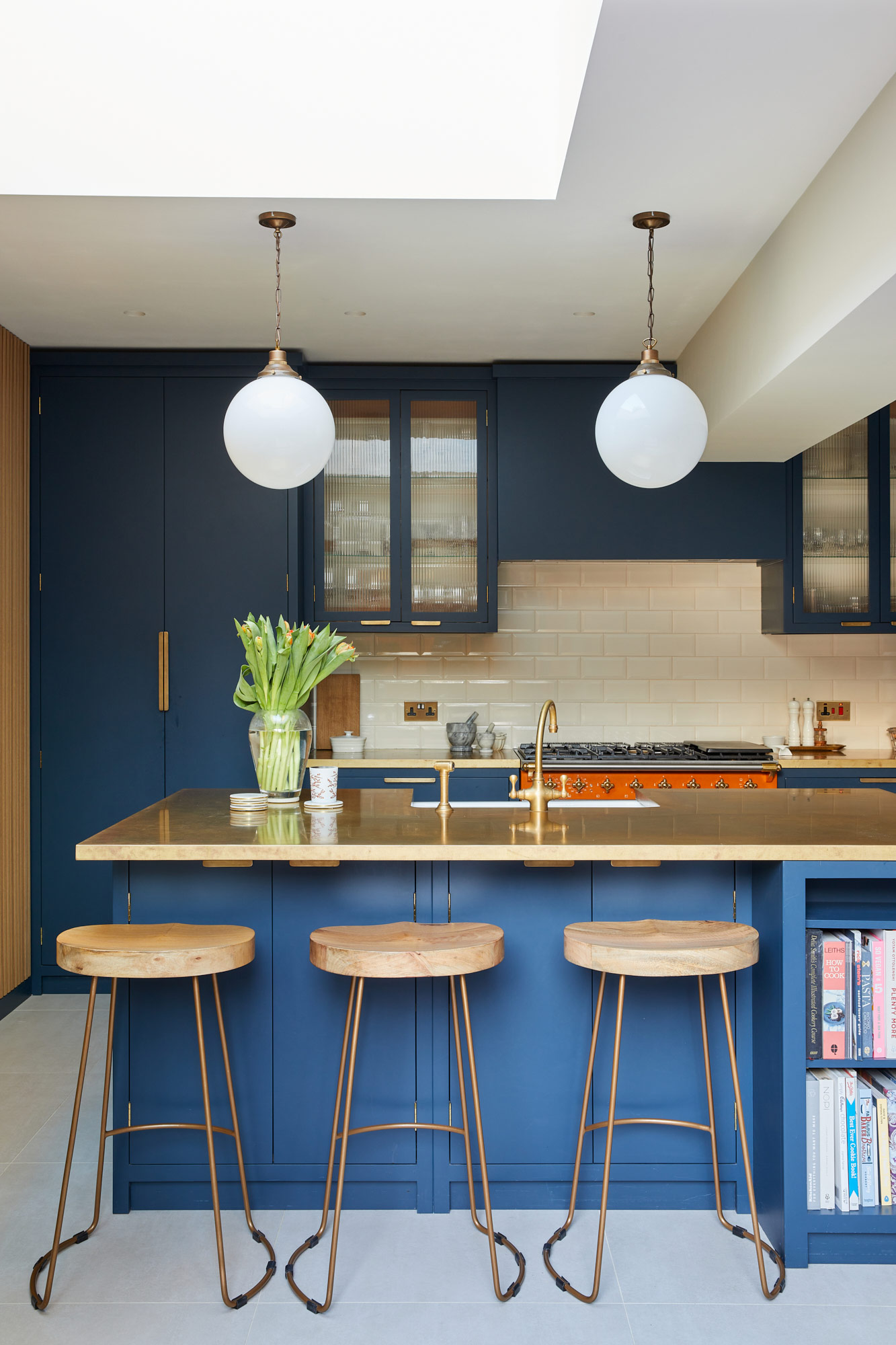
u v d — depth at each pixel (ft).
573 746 16.24
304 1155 8.50
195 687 14.79
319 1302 7.17
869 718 16.87
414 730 16.75
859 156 8.23
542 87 9.40
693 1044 8.51
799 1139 7.73
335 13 9.35
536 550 15.46
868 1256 7.79
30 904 14.52
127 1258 7.75
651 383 9.32
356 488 15.58
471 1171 8.02
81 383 14.73
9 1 9.27
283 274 11.57
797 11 6.61
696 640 16.80
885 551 15.65
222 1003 8.53
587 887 8.57
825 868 7.82
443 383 15.51
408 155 9.45
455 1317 7.04
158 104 9.37
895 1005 7.98
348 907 8.54
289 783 9.67
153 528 14.76
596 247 10.77
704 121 8.09
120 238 10.52
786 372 10.26
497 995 8.50
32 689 14.65
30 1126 10.03
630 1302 7.22
